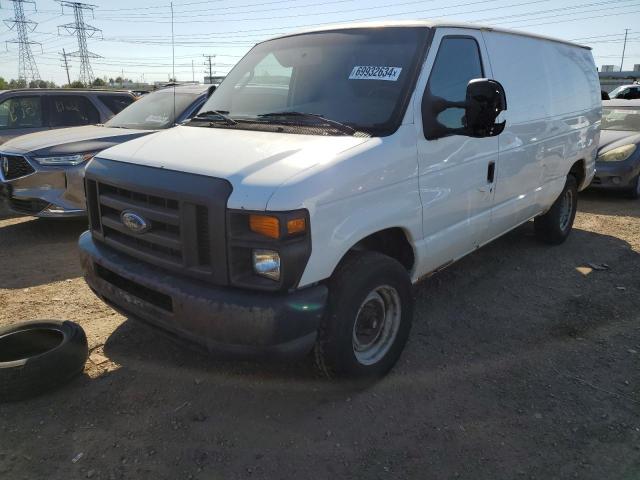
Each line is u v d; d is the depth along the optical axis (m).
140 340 3.88
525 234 6.80
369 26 3.87
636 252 6.19
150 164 3.07
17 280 5.06
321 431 2.96
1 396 3.07
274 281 2.66
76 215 6.27
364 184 2.97
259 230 2.62
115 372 3.48
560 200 6.02
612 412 3.18
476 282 5.19
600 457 2.80
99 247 3.40
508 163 4.45
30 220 7.39
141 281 2.97
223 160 2.90
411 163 3.31
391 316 3.46
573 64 5.85
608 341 4.05
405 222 3.35
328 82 3.62
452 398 3.29
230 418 3.06
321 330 2.99
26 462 2.68
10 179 6.27
